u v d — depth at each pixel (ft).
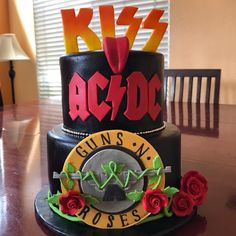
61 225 1.39
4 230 1.47
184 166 2.36
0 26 10.57
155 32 1.47
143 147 1.34
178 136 1.48
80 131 1.41
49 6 9.77
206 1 6.95
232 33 6.75
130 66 1.33
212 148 2.87
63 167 1.37
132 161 1.34
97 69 1.33
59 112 5.17
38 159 2.71
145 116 1.40
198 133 3.50
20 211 1.67
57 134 1.47
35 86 10.57
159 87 1.45
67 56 1.40
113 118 1.36
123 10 1.45
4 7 10.62
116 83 1.33
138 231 1.33
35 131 3.82
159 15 1.47
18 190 2.01
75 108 1.41
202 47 7.16
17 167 2.51
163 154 1.40
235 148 2.85
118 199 1.33
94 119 1.37
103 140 1.33
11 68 10.11
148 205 1.31
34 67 10.48
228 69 6.92
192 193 1.43
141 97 1.37
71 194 1.31
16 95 10.99
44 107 5.82
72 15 1.43
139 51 1.35
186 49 7.38
